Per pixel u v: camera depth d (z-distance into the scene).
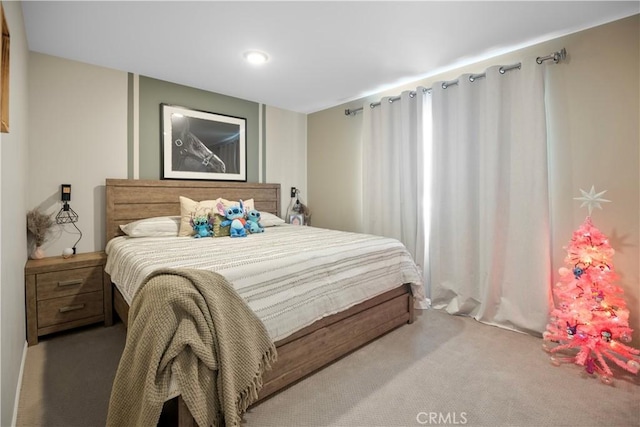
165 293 1.18
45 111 2.55
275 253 1.91
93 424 1.46
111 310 2.57
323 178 4.20
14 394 1.53
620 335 1.83
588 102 2.17
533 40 2.35
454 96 2.81
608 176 2.10
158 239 2.56
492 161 2.50
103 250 2.83
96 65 2.77
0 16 1.08
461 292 2.74
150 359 1.12
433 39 2.34
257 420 1.47
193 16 2.03
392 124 3.31
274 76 3.05
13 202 1.62
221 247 2.14
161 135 3.14
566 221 2.28
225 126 3.61
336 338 1.95
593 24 2.12
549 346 2.17
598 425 1.45
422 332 2.41
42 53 2.53
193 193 3.29
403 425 1.45
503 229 2.52
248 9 1.96
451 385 1.75
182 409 1.16
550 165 2.35
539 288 2.31
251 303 1.53
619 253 2.07
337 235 2.78
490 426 1.45
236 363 1.29
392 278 2.32
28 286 2.20
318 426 1.44
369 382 1.77
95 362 2.00
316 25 2.14
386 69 2.88
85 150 2.74
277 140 4.11
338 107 3.99
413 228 3.11
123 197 2.86
